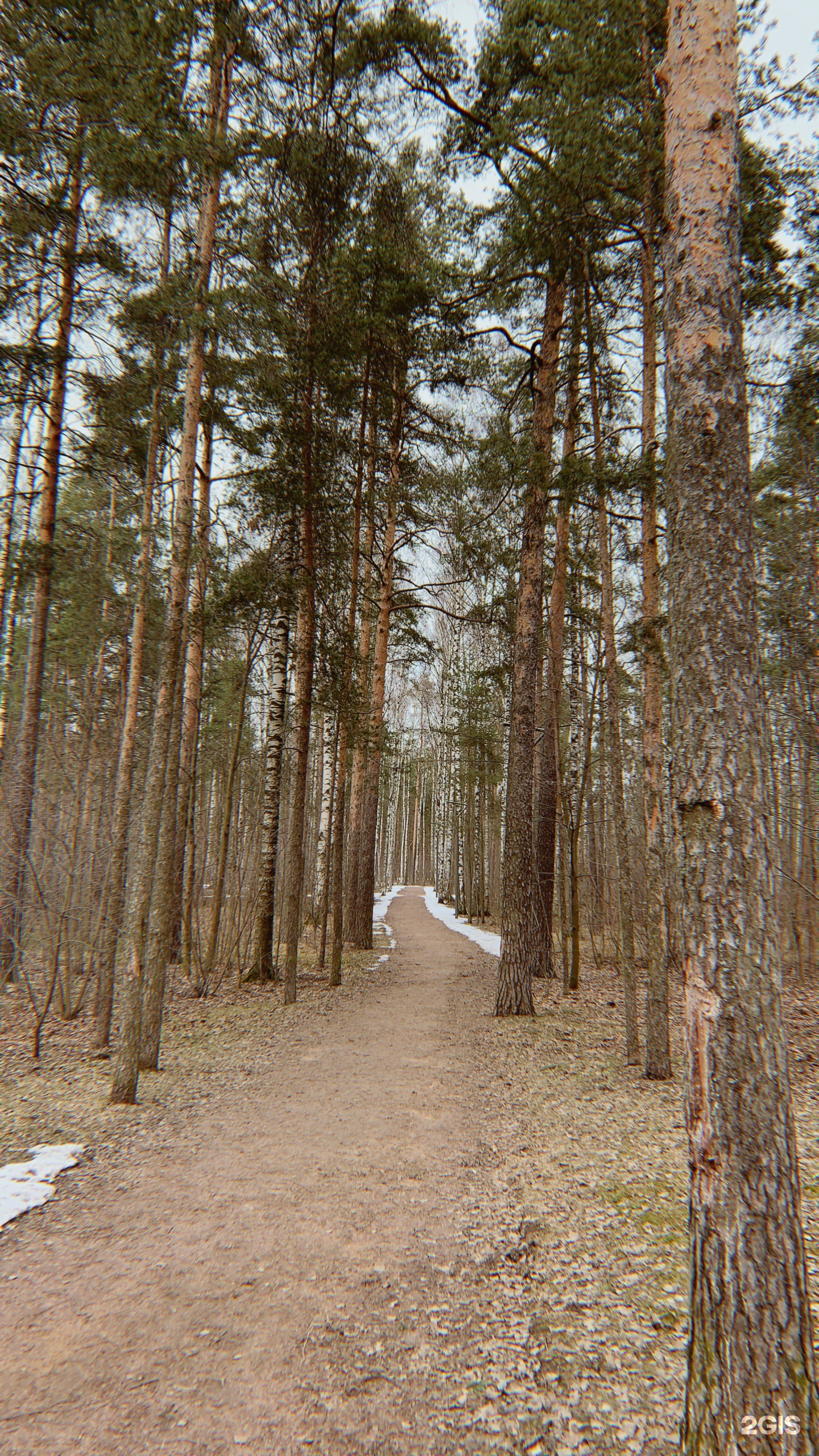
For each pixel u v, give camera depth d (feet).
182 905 56.75
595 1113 22.75
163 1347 11.75
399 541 63.87
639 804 69.05
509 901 38.99
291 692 57.67
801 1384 7.70
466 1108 24.26
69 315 37.70
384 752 63.77
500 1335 12.07
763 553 40.37
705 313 10.02
